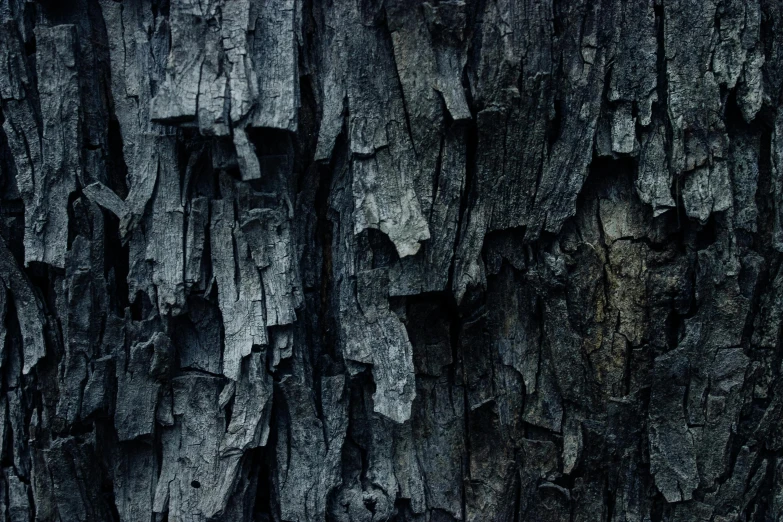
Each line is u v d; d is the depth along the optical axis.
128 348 0.58
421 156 0.58
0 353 0.59
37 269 0.59
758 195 0.60
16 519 0.59
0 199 0.59
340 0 0.57
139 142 0.58
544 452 0.60
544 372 0.60
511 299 0.60
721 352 0.59
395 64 0.57
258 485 0.60
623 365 0.59
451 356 0.60
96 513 0.59
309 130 0.59
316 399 0.59
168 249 0.57
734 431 0.59
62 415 0.58
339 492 0.59
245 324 0.57
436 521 0.61
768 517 0.61
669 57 0.58
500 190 0.58
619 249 0.59
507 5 0.57
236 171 0.57
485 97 0.57
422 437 0.61
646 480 0.60
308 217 0.59
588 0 0.57
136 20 0.58
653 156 0.58
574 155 0.58
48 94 0.58
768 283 0.60
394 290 0.58
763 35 0.59
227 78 0.55
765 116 0.59
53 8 0.58
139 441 0.59
